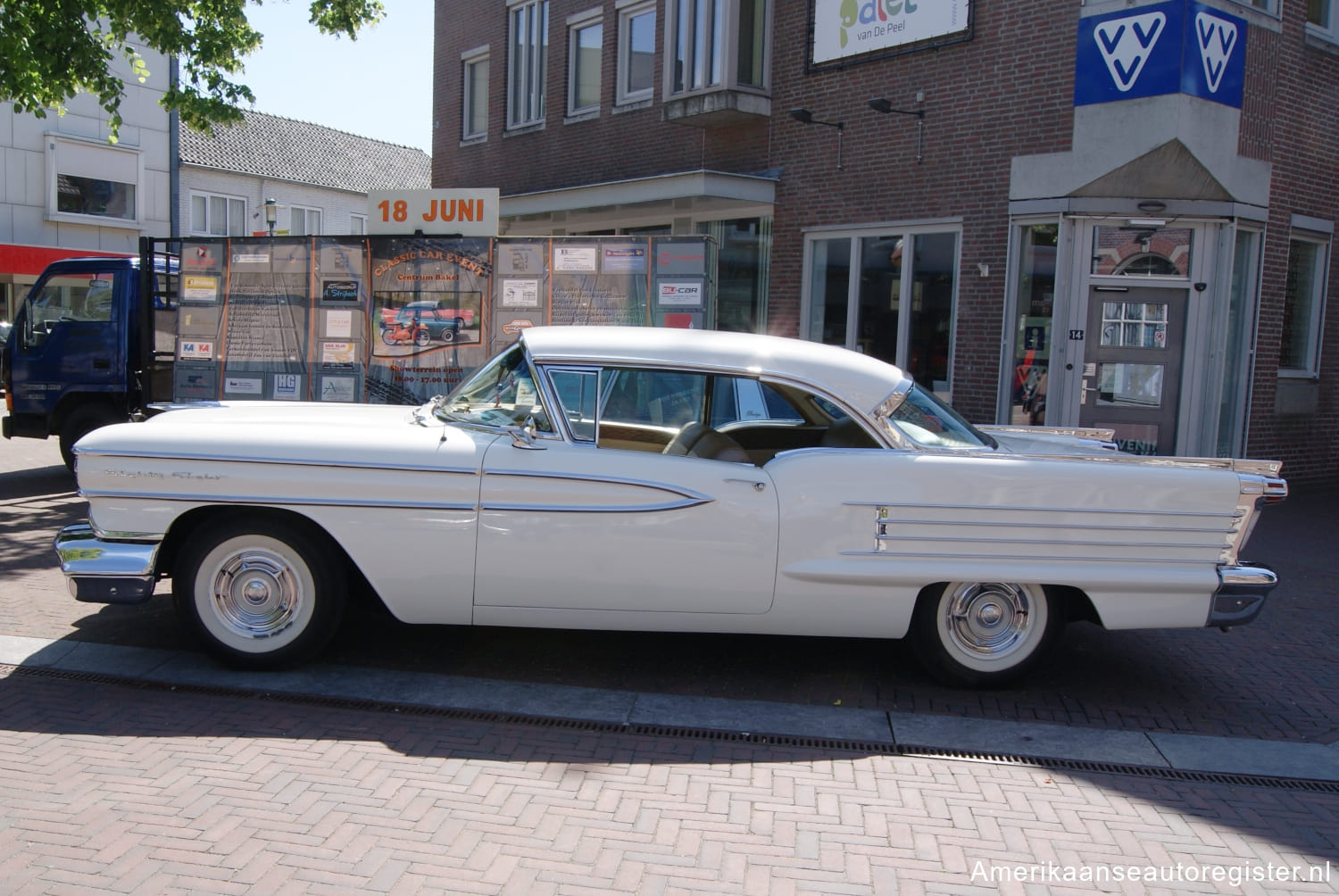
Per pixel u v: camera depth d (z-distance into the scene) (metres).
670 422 4.89
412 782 3.75
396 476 4.66
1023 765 4.10
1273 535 9.05
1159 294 10.28
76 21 12.28
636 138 15.04
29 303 10.60
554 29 16.50
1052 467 4.66
